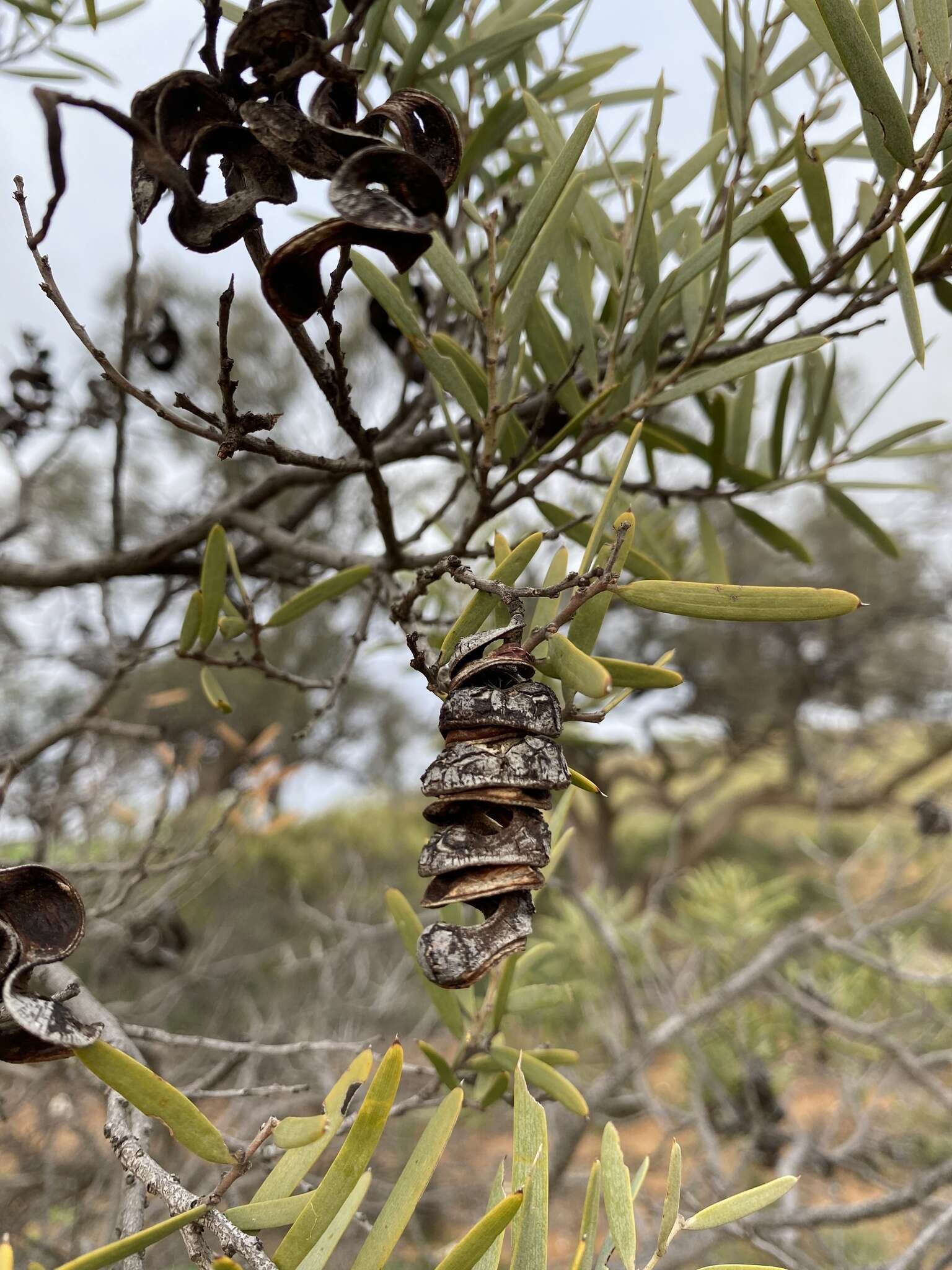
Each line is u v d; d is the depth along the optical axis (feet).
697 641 10.85
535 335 1.10
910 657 11.16
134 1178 0.78
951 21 0.75
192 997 4.59
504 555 0.79
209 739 7.07
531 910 0.59
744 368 1.00
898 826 5.41
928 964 3.28
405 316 0.96
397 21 1.22
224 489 2.40
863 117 0.79
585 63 1.44
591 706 0.79
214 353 5.17
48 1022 0.51
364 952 4.23
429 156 0.61
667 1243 0.67
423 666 0.73
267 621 1.10
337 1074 2.88
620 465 0.74
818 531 10.90
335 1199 0.55
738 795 10.71
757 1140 2.62
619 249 1.22
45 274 0.70
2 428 1.69
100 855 2.72
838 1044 3.02
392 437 1.47
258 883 6.53
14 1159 2.77
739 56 1.19
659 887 3.62
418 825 9.11
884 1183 2.59
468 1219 3.45
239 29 0.58
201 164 0.60
